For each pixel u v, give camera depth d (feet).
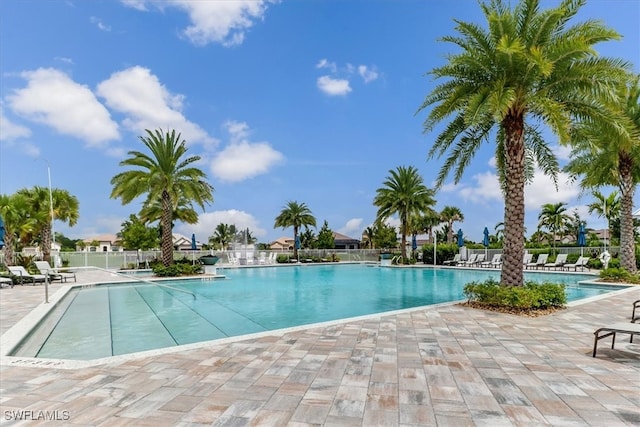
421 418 11.00
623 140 33.27
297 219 133.69
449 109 33.14
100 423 10.69
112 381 14.08
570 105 32.55
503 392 12.98
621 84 32.14
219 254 112.47
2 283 53.01
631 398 12.46
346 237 244.22
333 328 23.16
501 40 28.78
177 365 15.98
